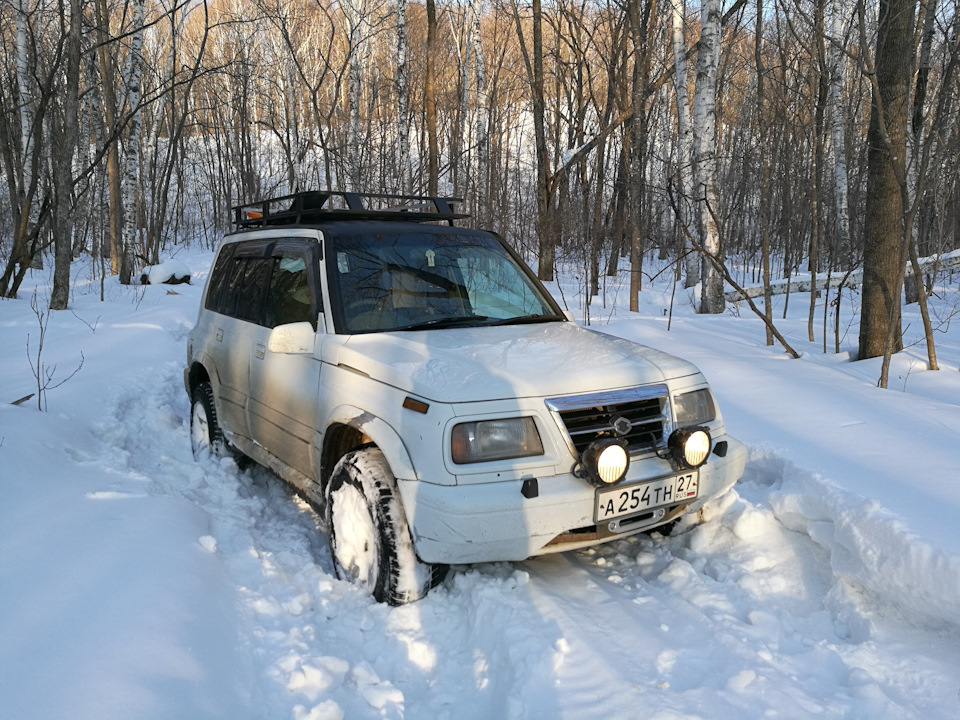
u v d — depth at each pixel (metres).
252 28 33.09
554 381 3.06
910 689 2.49
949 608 2.66
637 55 12.76
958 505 3.16
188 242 40.34
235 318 4.84
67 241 11.58
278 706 2.39
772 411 5.16
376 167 20.34
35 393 5.96
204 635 2.56
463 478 2.84
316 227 4.16
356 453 3.32
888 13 6.31
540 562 3.52
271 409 4.16
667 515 3.25
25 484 3.72
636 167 13.12
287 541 3.87
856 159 18.78
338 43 35.34
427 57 15.28
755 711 2.31
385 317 3.76
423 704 2.53
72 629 2.40
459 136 26.38
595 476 2.90
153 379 7.43
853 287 11.12
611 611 3.00
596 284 14.71
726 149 22.75
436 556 2.87
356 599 3.18
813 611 3.09
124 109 17.45
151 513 3.53
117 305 12.56
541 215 15.03
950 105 9.78
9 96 16.33
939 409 4.94
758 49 10.11
